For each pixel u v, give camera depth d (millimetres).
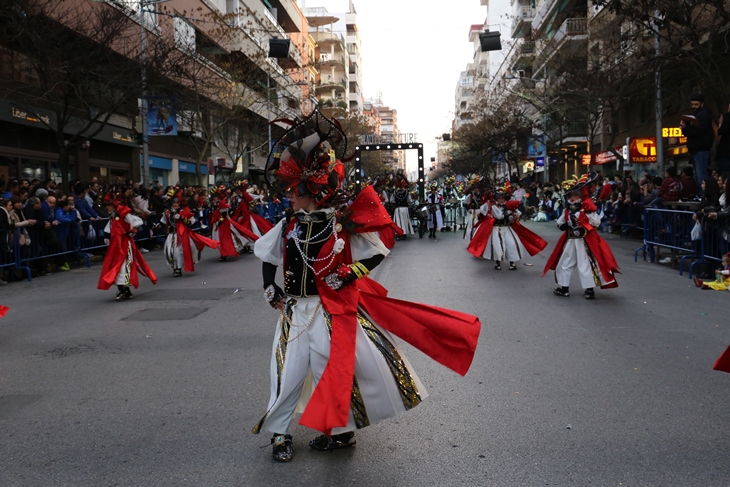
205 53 30828
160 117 22688
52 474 3533
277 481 3395
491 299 8883
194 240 12219
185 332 7074
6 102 18562
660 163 21375
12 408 4676
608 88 23234
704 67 16875
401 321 3590
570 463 3562
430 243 18594
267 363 5711
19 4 15109
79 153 23578
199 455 3750
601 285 8617
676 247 11680
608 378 5137
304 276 3529
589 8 34656
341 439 3811
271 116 39281
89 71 16875
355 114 59594
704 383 4973
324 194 3537
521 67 46812
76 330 7352
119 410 4570
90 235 14469
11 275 11820
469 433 4031
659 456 3635
